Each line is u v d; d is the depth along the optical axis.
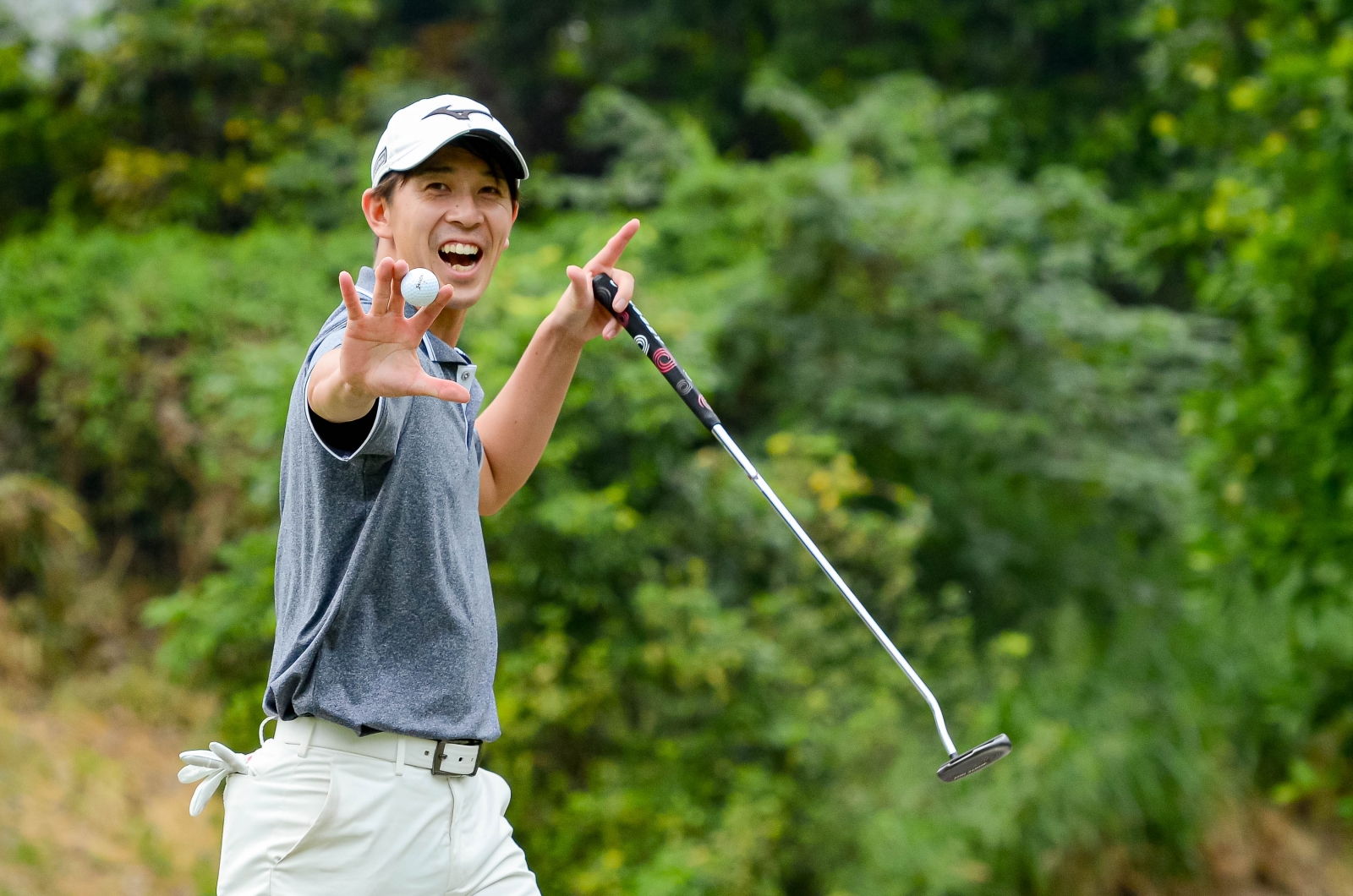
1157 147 38.16
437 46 51.06
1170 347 32.16
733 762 22.58
